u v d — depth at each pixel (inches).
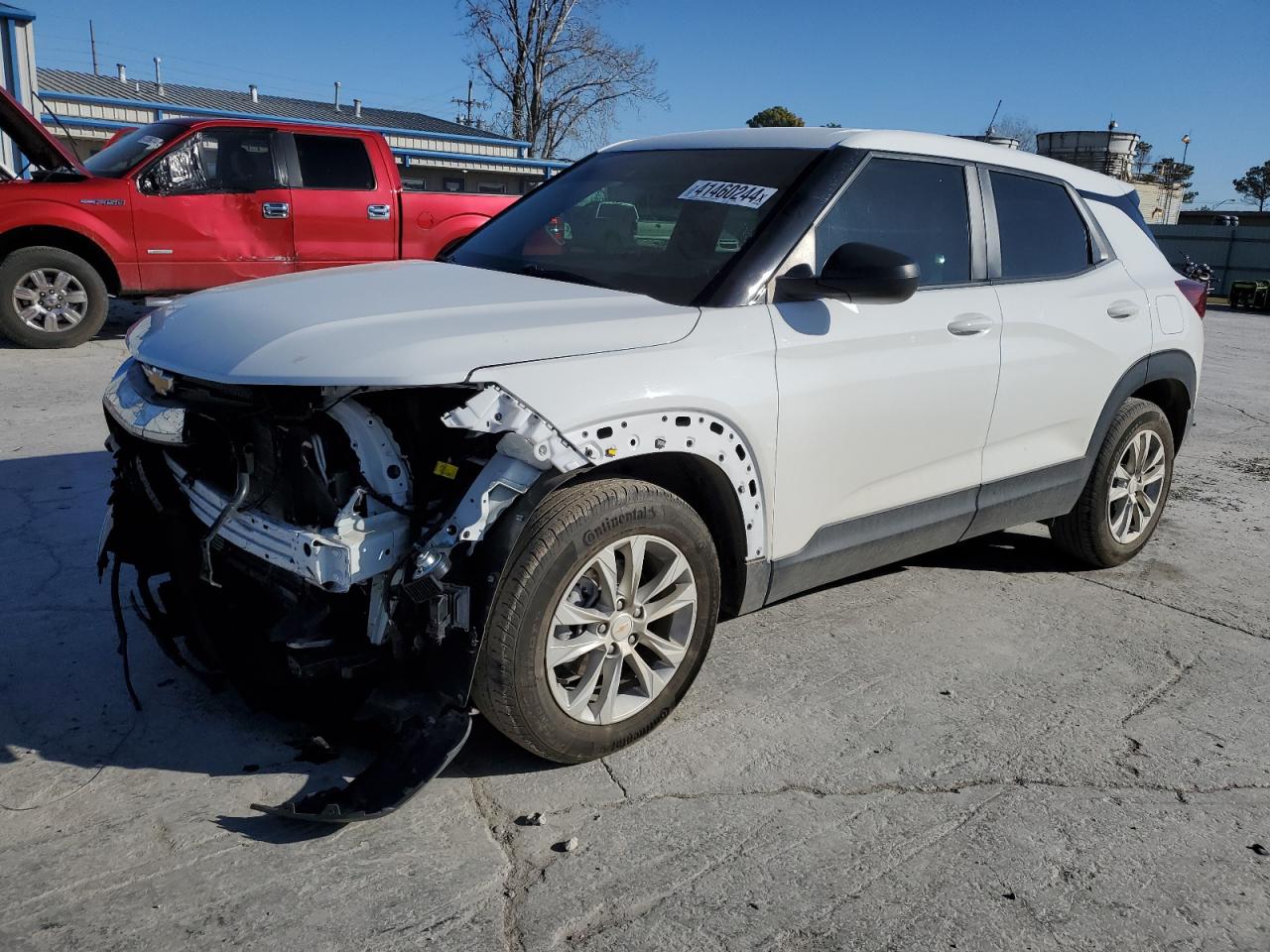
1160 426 188.9
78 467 214.8
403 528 100.2
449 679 101.3
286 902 91.3
